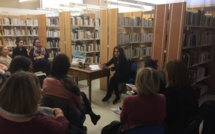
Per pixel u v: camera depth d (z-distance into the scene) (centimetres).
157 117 154
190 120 174
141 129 148
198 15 373
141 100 154
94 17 679
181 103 181
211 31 453
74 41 591
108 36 455
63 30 568
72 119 181
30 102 94
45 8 940
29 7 1002
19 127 92
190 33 372
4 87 94
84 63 397
